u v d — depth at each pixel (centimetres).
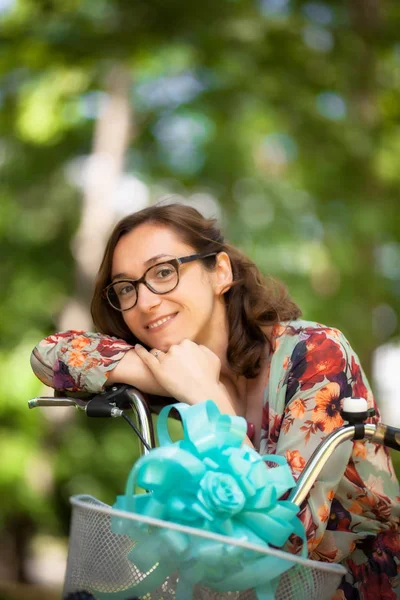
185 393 168
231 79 734
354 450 171
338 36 661
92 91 820
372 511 173
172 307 181
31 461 809
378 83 676
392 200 668
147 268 181
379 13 652
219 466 128
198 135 977
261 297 188
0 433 809
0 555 916
